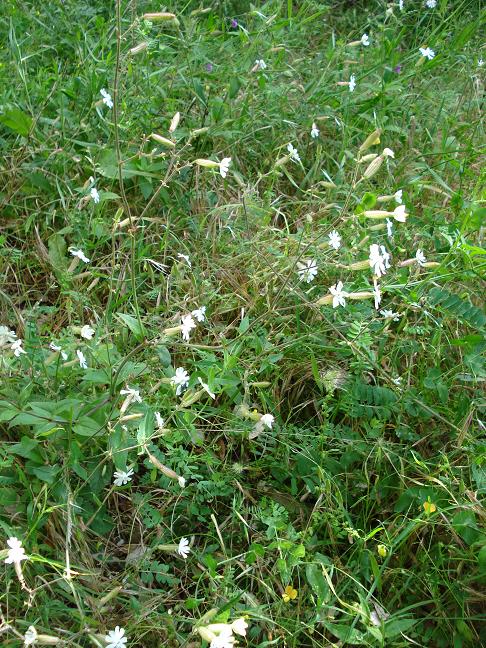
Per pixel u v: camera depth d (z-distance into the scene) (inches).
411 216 29.8
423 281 24.9
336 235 22.5
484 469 21.5
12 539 16.0
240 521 21.3
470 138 36.6
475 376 23.5
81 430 19.5
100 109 30.6
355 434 23.3
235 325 26.4
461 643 19.5
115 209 30.0
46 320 25.5
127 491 21.7
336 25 47.5
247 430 21.9
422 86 39.5
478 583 20.5
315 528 21.5
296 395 25.0
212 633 15.5
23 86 31.3
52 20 36.9
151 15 20.1
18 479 19.5
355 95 37.4
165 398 21.5
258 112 33.9
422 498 20.9
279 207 31.7
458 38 39.3
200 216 30.0
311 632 18.5
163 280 26.7
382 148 35.1
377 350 25.3
